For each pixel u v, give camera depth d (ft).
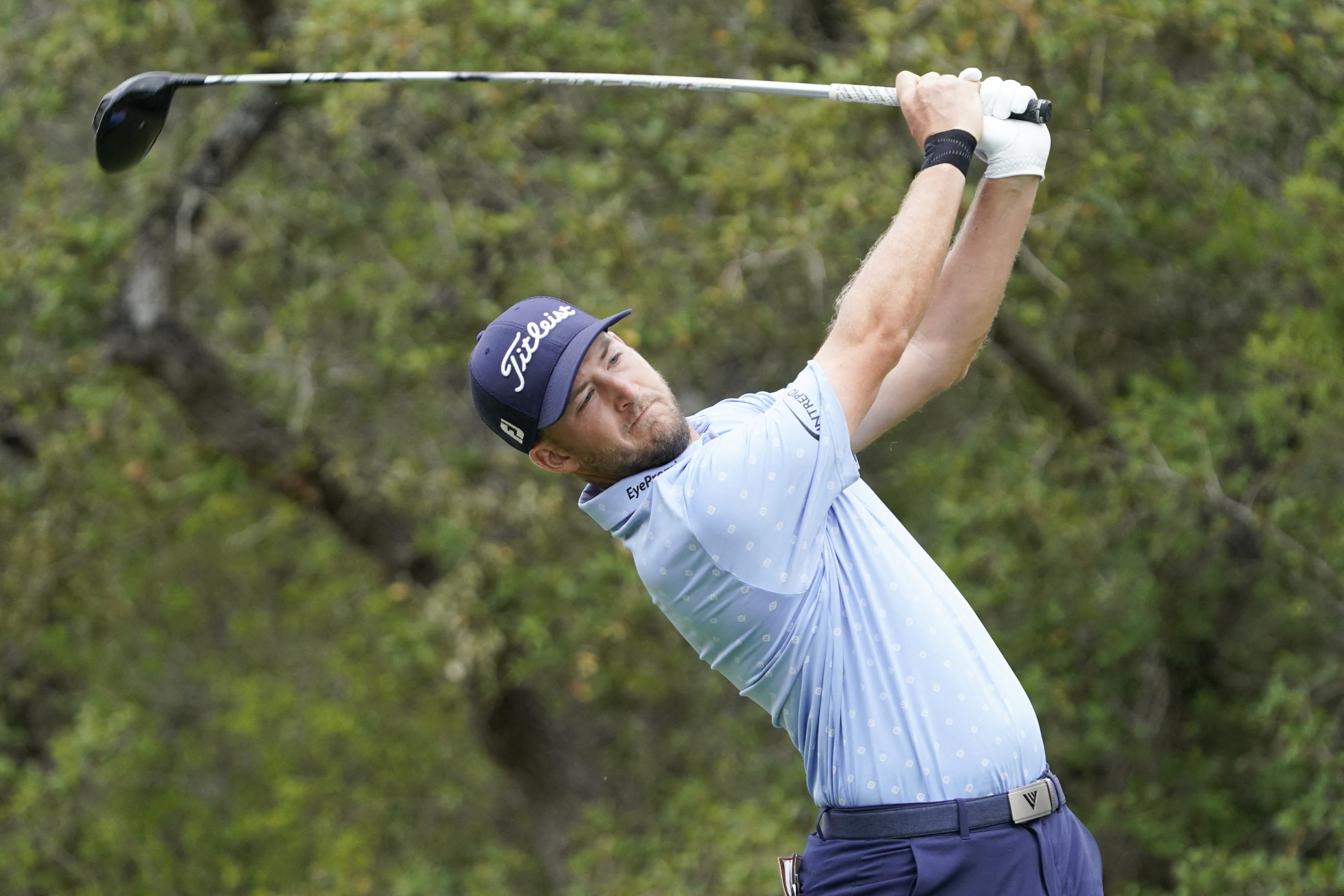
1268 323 76.33
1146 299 98.37
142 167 94.07
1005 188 29.04
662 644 101.45
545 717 121.49
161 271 97.50
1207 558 98.53
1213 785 100.32
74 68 88.43
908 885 25.02
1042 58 75.97
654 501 26.40
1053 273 86.74
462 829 134.72
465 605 90.79
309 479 104.53
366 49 76.69
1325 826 78.84
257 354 100.63
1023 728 25.81
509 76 31.99
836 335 26.03
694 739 117.80
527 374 26.37
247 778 137.49
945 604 26.23
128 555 109.29
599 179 80.69
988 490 92.94
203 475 102.58
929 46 72.69
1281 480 84.64
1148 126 82.12
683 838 99.50
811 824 97.96
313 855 129.49
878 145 83.20
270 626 132.98
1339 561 81.20
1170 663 105.29
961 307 29.48
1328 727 77.56
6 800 111.96
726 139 86.02
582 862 98.84
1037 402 100.78
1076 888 25.98
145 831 128.36
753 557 25.41
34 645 109.81
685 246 87.30
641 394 26.78
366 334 101.81
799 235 76.23
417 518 102.89
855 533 26.37
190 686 134.72
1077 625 99.91
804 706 26.30
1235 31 74.69
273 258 98.73
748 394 30.73
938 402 109.29
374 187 98.37
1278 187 89.56
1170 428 85.76
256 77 34.01
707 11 90.33
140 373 98.84
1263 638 101.60
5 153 99.81
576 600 96.58
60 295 87.35
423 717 125.49
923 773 25.11
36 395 97.09
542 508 89.92
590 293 83.25
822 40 97.45
